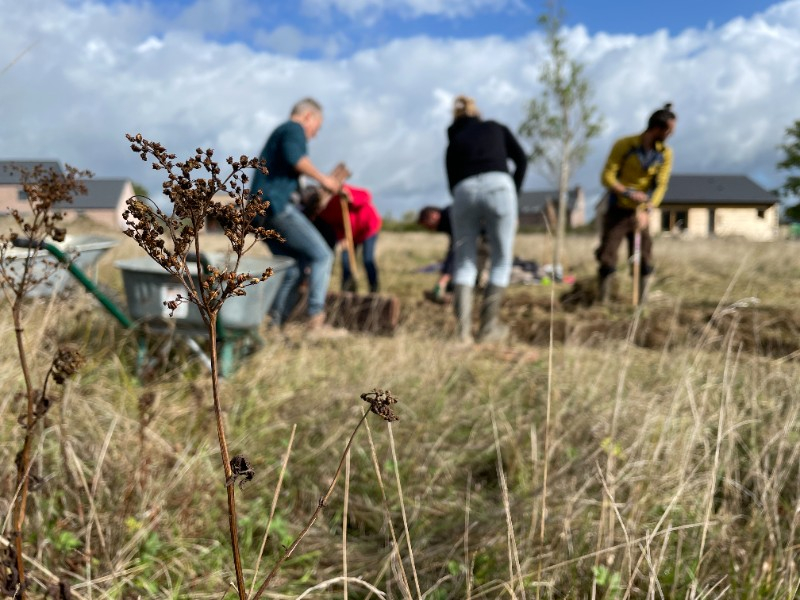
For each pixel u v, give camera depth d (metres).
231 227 0.94
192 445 2.81
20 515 1.49
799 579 1.87
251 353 4.20
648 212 7.35
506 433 3.13
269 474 2.73
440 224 7.80
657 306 7.19
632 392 3.33
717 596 1.85
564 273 12.14
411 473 2.83
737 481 2.54
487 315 5.42
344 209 6.16
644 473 2.47
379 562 2.20
